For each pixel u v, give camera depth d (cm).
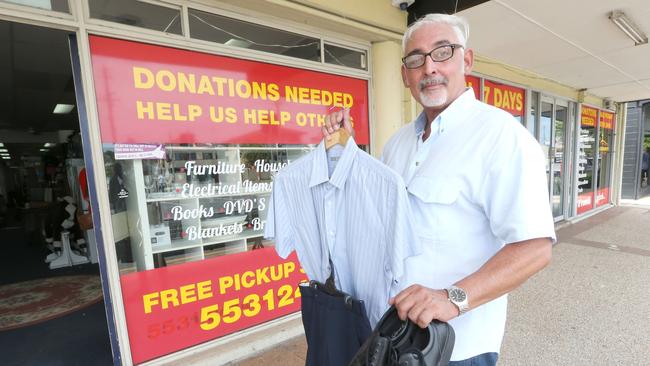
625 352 240
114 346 221
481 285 82
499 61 478
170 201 236
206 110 244
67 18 190
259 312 277
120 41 209
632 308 304
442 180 104
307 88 295
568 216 685
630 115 958
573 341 256
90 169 209
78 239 553
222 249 261
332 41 310
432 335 76
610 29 363
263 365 238
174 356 237
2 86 495
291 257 290
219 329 259
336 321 104
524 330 274
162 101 226
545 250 87
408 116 360
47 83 491
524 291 349
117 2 207
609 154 833
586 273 392
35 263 543
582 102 675
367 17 300
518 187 90
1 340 288
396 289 99
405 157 129
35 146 1360
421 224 108
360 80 334
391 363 77
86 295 383
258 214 276
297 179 116
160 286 233
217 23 246
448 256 105
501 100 496
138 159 221
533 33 373
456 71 108
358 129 335
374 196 98
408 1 315
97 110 204
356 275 106
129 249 221
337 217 108
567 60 477
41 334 297
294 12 264
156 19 221
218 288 258
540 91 566
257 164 272
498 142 95
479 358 107
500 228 93
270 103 274
